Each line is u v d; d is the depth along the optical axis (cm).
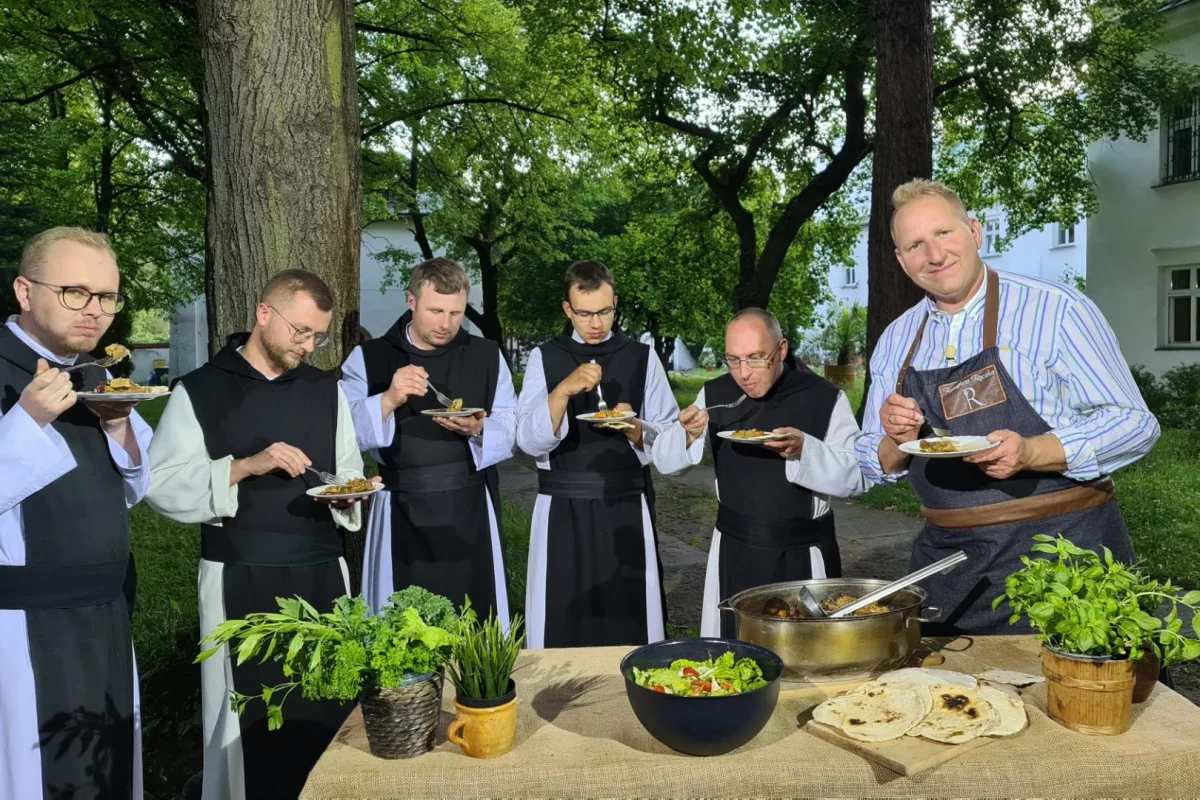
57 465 239
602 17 1541
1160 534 747
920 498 278
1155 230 1688
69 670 252
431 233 2212
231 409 310
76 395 242
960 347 271
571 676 234
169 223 1912
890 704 196
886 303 1022
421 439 368
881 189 1019
